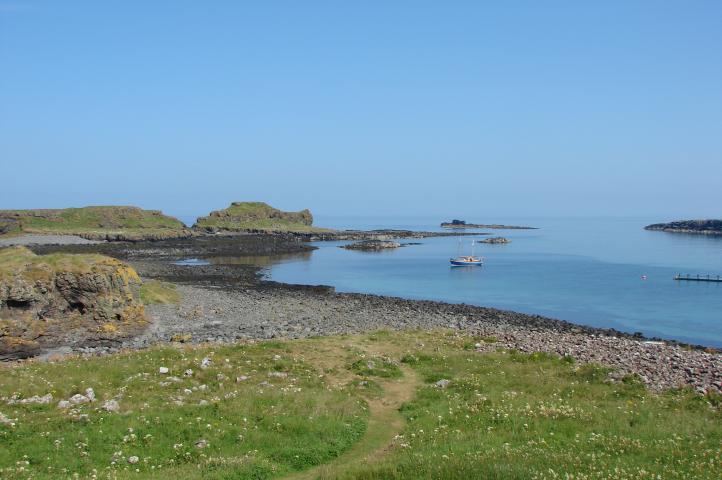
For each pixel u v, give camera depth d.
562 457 17.45
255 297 77.75
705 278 107.94
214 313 62.12
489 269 129.25
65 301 45.31
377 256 160.88
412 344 40.00
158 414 20.75
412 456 17.80
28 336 42.19
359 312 66.75
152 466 17.23
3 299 41.50
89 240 171.88
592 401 25.53
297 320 59.88
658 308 78.06
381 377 30.27
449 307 73.06
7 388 22.89
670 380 29.28
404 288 97.69
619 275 116.75
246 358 31.77
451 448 18.81
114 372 26.64
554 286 101.00
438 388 27.89
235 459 17.64
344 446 19.75
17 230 181.12
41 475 15.95
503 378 29.89
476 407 24.17
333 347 36.66
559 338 44.12
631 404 24.89
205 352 32.44
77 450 17.75
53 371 26.38
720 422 22.41
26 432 18.56
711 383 28.28
